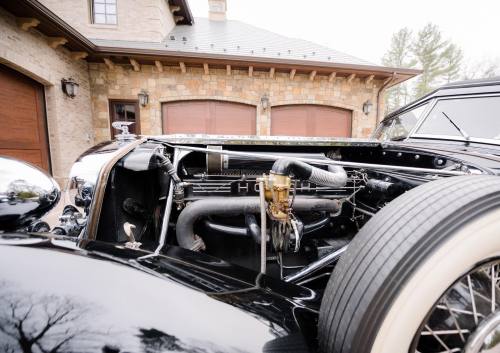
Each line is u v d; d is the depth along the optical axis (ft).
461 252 2.04
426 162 4.60
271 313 2.40
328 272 4.53
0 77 13.89
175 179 4.36
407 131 6.85
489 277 2.31
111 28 22.25
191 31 28.32
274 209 3.64
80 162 4.02
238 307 2.28
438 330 2.28
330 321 2.31
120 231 3.89
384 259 2.16
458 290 2.25
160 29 23.13
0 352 1.47
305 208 4.62
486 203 2.15
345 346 2.11
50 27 14.69
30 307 1.70
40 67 15.25
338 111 23.71
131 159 3.90
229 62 19.88
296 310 2.66
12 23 13.34
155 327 1.77
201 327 1.90
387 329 2.02
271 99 22.29
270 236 4.33
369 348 2.03
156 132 21.29
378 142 5.43
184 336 1.78
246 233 4.42
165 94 21.07
